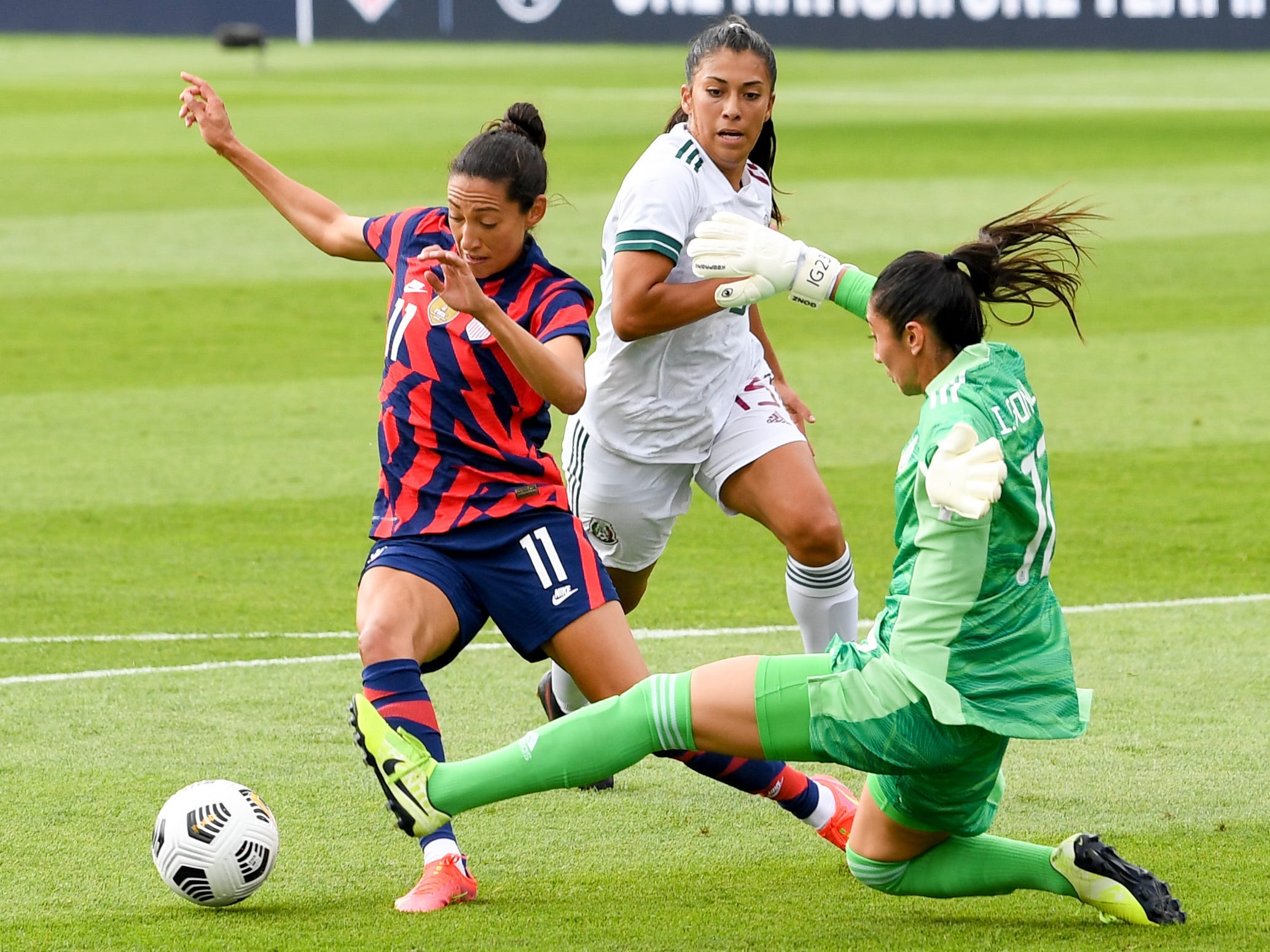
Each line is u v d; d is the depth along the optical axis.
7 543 27.47
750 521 29.94
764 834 16.41
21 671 21.28
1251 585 25.41
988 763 12.90
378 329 46.16
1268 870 15.04
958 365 12.85
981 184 70.56
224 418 36.56
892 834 13.63
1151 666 21.61
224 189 71.75
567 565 14.88
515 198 14.61
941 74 129.62
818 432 35.62
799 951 13.12
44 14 174.00
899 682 12.48
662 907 14.28
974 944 13.23
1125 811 16.72
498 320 13.90
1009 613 12.62
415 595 14.59
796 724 12.66
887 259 53.41
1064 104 105.94
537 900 14.47
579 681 15.02
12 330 45.41
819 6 154.38
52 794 17.12
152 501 30.17
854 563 26.77
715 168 17.75
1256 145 82.88
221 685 20.84
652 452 18.30
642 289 17.09
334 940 13.41
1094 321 46.84
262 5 170.50
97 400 38.00
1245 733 19.09
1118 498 30.55
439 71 133.88
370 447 34.31
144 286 51.59
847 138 88.00
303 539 27.97
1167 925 13.47
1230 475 32.03
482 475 14.88
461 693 20.80
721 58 17.41
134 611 23.95
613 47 161.62
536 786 13.20
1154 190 69.25
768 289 14.48
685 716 12.82
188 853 13.87
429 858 14.50
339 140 87.31
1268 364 41.47
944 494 11.99
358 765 18.12
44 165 79.12
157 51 157.00
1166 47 145.62
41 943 13.38
